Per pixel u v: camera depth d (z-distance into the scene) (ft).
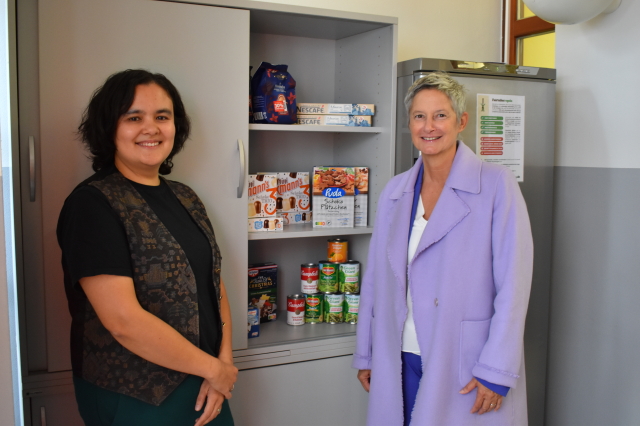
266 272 6.90
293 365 6.20
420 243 4.75
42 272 5.04
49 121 4.91
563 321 7.36
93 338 4.00
